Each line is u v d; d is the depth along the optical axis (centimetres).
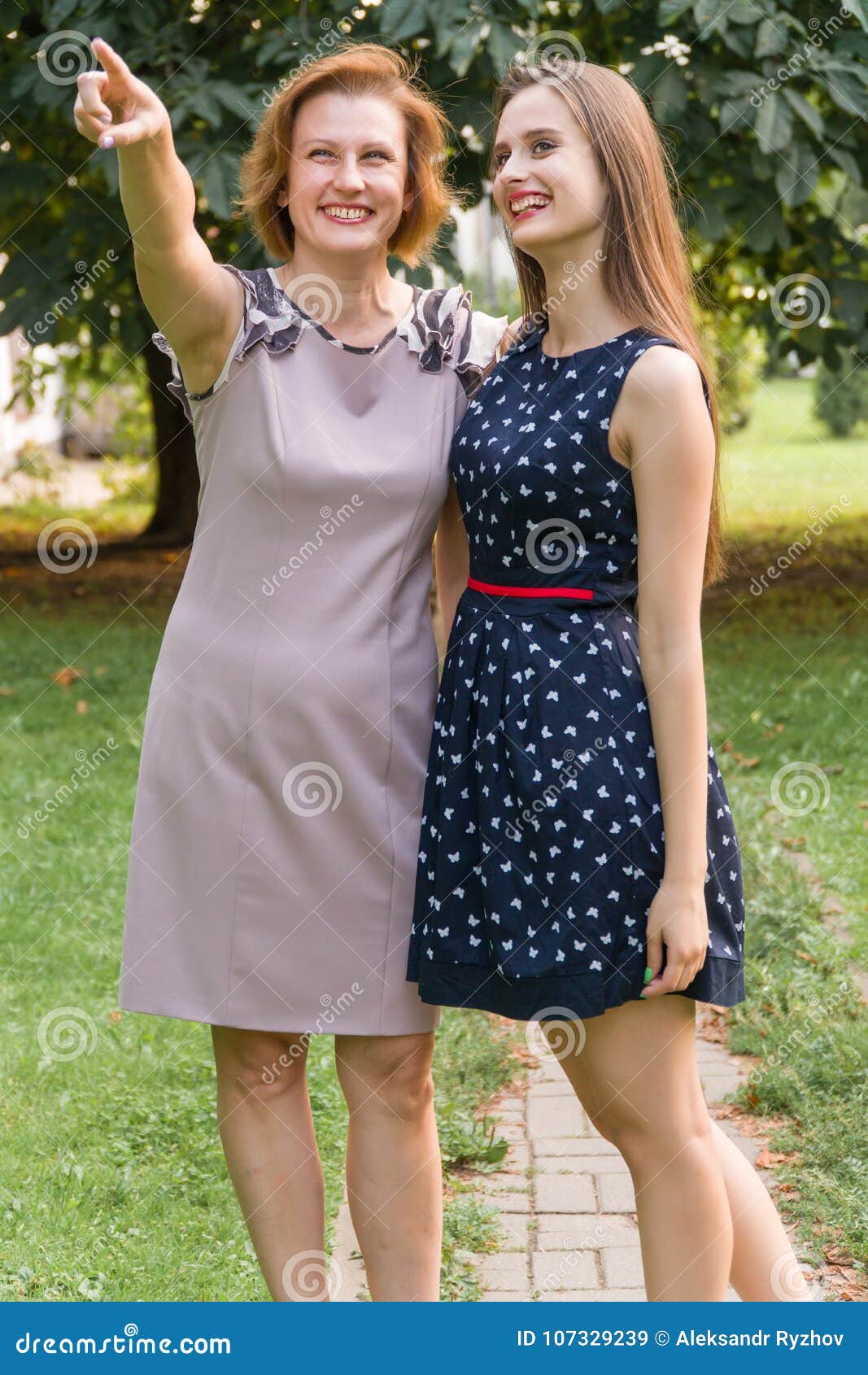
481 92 609
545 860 216
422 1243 247
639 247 224
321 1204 252
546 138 223
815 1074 366
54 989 430
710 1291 226
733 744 694
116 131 199
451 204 271
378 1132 244
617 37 685
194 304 228
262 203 252
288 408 235
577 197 222
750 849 532
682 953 215
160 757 242
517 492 221
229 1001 238
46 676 851
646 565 218
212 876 238
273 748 235
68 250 791
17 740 716
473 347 247
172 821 241
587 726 217
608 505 219
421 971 230
